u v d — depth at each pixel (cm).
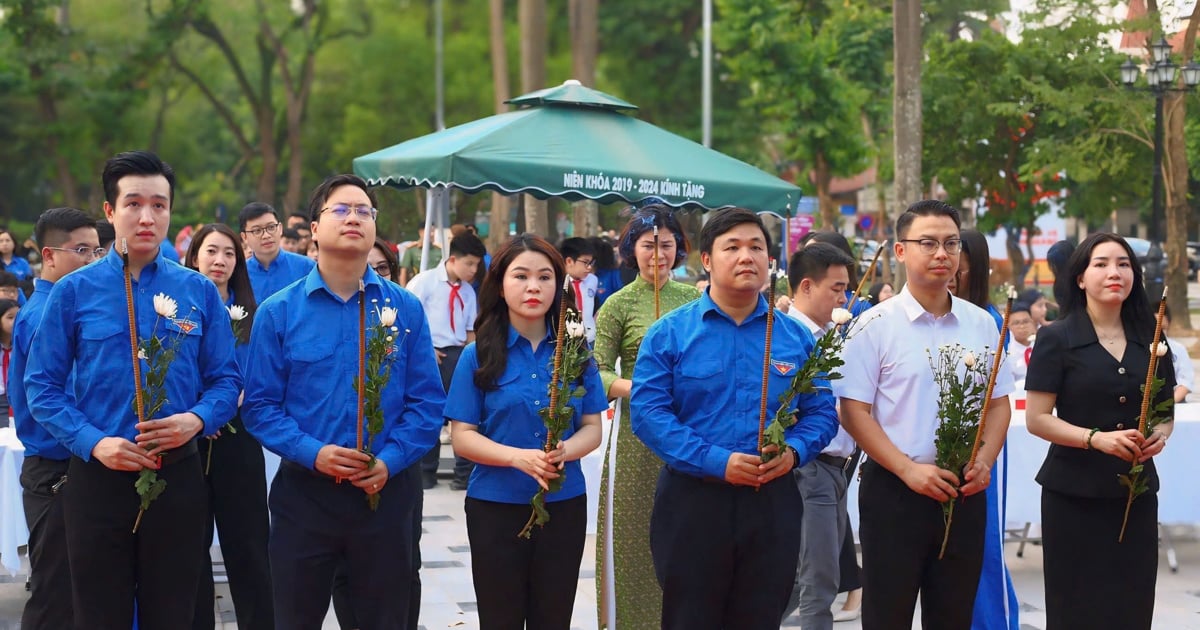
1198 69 1684
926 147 2211
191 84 3888
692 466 404
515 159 916
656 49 3778
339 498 415
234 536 516
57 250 502
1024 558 738
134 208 418
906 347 437
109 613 416
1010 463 681
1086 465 461
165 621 422
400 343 432
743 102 3019
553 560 441
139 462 398
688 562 412
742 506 409
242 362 536
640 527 511
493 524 438
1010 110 2034
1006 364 444
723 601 418
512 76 3631
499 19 2308
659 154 977
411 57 3700
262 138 3841
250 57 3925
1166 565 718
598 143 958
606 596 523
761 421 402
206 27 3672
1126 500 460
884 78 2552
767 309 427
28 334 466
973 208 2400
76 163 3678
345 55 3819
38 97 3541
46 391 410
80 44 3550
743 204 985
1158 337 441
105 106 3572
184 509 420
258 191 4091
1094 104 1920
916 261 436
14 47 3491
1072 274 474
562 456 423
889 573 432
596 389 454
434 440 434
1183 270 1941
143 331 420
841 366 430
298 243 945
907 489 430
